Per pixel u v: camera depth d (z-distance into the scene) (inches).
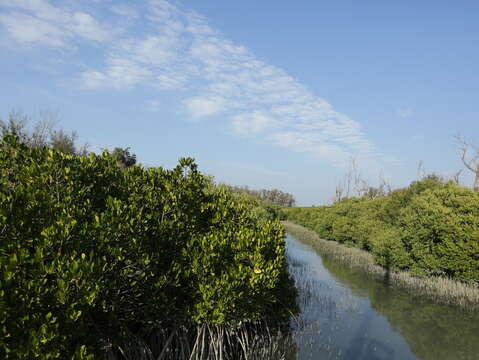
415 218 567.8
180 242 218.7
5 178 167.0
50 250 133.8
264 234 251.3
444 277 528.7
